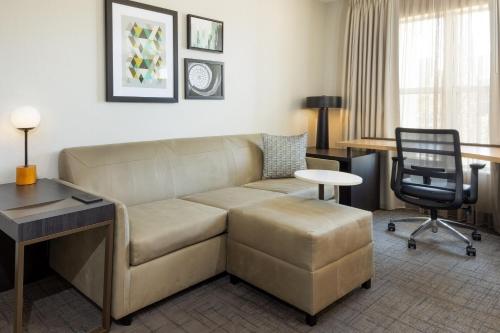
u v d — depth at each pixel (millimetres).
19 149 2330
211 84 3412
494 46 3375
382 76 4113
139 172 2633
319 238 1898
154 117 3014
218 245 2354
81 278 2113
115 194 2488
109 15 2629
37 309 2062
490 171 3482
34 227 1558
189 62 3203
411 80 3971
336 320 1966
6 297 2213
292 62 4285
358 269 2193
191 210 2377
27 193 1982
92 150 2504
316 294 1903
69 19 2465
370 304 2125
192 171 2949
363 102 4289
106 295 1826
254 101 3879
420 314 2021
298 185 3160
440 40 3725
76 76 2533
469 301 2160
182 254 2135
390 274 2518
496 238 3229
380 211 4105
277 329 1889
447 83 3697
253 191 2994
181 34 3137
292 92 4336
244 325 1926
